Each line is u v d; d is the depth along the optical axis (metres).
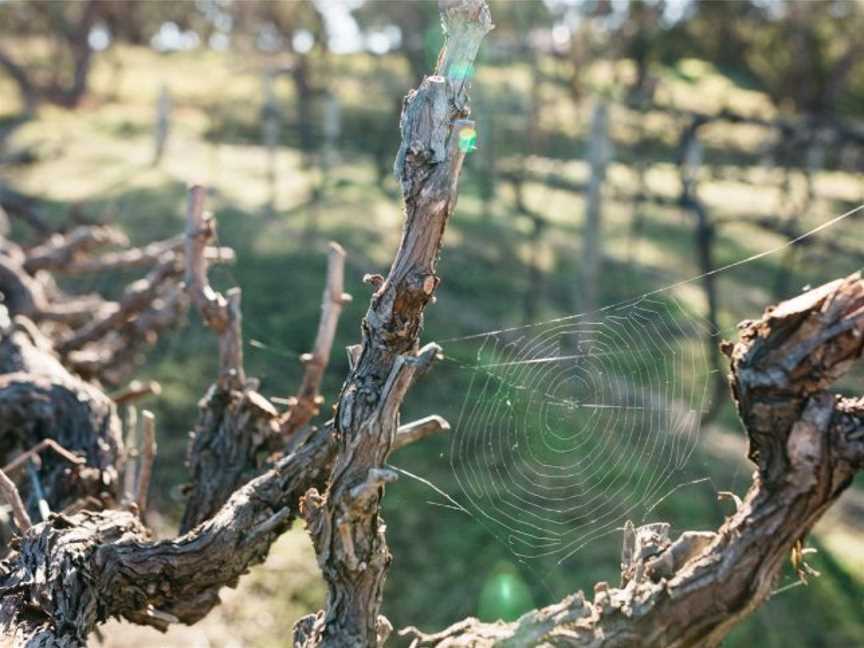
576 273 14.80
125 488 4.26
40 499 3.54
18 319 5.16
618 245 16.25
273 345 11.16
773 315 2.09
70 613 2.66
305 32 25.25
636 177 18.00
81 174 19.00
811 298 2.09
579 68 20.08
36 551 2.81
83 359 5.70
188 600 2.88
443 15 2.20
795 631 7.93
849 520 10.04
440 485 9.26
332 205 17.31
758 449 2.16
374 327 2.30
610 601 2.29
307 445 2.95
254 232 15.14
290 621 7.16
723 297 13.84
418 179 2.20
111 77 34.31
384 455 2.26
